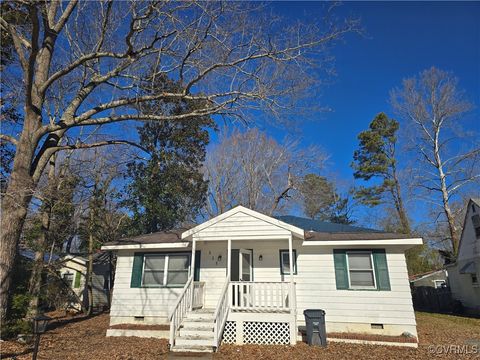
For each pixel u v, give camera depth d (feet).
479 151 88.17
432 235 96.58
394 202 110.73
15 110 47.67
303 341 35.22
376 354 29.91
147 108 48.80
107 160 62.85
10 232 33.09
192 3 35.01
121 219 71.87
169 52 38.81
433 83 93.71
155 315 42.98
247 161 96.43
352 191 122.31
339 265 40.86
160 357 28.81
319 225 52.03
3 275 32.35
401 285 38.70
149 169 74.95
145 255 45.68
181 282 43.75
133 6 33.47
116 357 28.58
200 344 31.30
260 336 34.60
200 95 41.29
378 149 113.80
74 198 58.39
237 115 41.24
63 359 27.81
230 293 36.01
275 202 92.12
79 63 36.81
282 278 41.93
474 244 66.28
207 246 44.29
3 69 42.83
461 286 71.00
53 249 62.90
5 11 37.17
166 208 76.89
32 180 35.35
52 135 38.73
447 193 90.07
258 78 39.42
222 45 37.73
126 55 36.86
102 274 77.56
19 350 30.50
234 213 38.88
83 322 52.95
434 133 93.91
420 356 29.27
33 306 43.47
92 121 37.91
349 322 38.70
